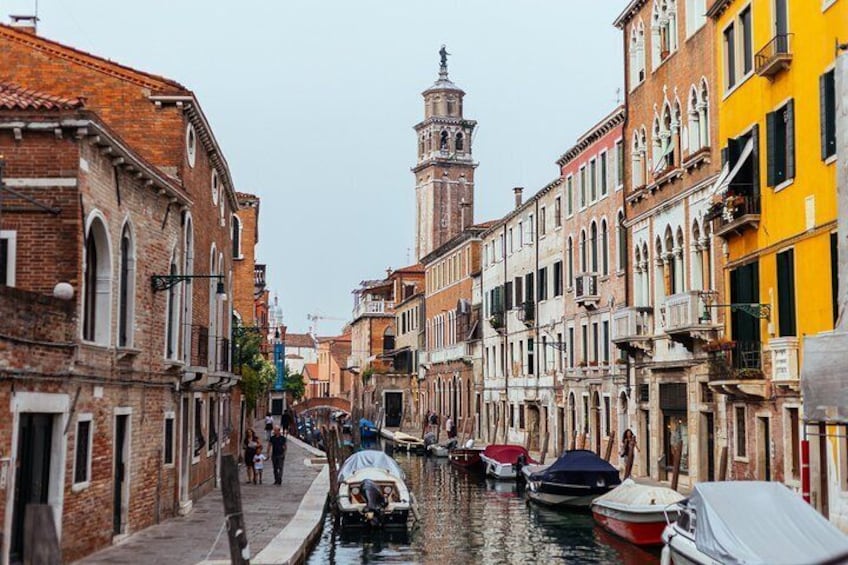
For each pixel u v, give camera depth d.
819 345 14.92
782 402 19.52
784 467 19.39
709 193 24.25
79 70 19.83
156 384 17.86
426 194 92.44
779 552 12.12
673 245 26.75
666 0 27.69
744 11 21.75
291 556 15.20
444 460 47.50
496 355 49.41
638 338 28.16
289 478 30.06
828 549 12.06
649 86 28.97
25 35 19.83
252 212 42.19
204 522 18.78
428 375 66.44
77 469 13.80
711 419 24.45
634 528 19.53
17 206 13.34
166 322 18.50
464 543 20.67
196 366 21.20
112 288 14.99
